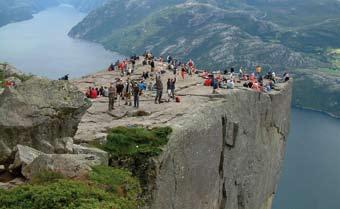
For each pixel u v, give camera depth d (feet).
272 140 244.22
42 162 94.68
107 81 245.24
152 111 173.88
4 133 104.22
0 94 114.01
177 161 140.15
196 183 156.76
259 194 232.53
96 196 86.17
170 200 135.44
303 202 490.90
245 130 204.33
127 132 134.41
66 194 82.58
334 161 622.54
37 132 107.55
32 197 81.30
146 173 123.44
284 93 253.24
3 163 101.24
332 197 506.48
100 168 103.96
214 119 173.47
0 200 80.79
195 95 200.13
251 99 213.05
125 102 187.73
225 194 187.62
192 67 276.21
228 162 187.42
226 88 211.41
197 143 156.04
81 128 143.64
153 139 132.67
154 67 272.51
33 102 108.58
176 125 148.77
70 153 110.52
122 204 88.69
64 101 111.65
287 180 547.49
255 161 220.23
